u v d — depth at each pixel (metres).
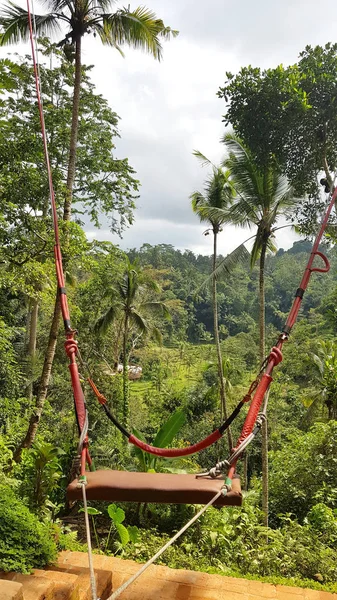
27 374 18.66
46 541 4.17
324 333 33.91
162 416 25.00
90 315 21.72
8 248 10.43
